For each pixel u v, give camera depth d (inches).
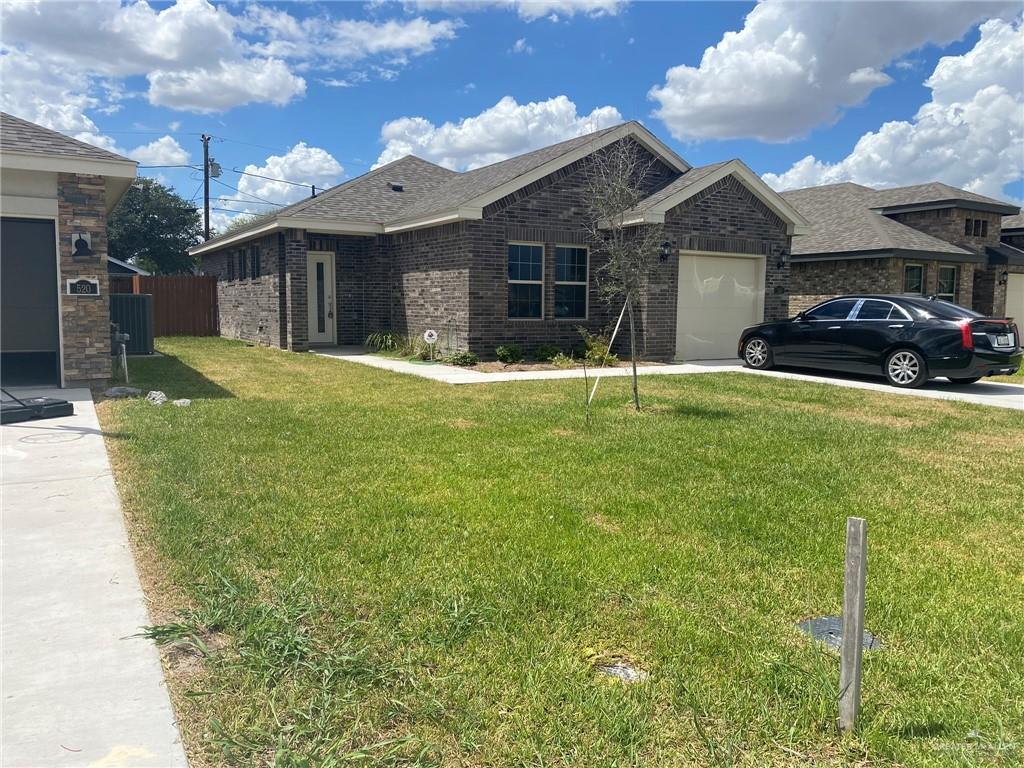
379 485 211.8
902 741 97.6
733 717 102.1
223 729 96.6
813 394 416.5
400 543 165.6
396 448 260.1
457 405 358.9
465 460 243.8
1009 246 919.0
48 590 139.1
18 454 244.5
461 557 158.2
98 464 231.9
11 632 122.6
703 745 96.7
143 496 196.7
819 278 789.9
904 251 712.4
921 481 229.8
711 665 116.2
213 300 911.0
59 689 105.8
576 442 274.7
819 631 129.3
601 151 603.2
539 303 609.3
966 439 297.4
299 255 667.4
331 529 173.8
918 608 138.3
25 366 396.5
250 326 795.4
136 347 615.8
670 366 573.0
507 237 579.5
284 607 130.5
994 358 438.9
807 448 272.5
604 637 125.2
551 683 109.7
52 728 96.4
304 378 467.8
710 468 239.8
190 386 423.2
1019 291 897.5
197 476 216.7
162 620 128.3
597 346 571.5
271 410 336.2
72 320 400.5
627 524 182.7
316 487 209.0
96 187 395.9
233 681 109.0
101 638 121.2
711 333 637.9
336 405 354.3
